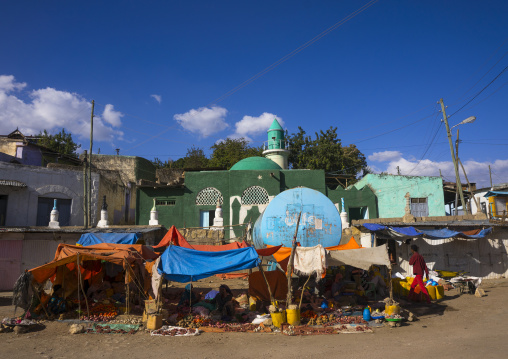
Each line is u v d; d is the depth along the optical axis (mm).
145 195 29141
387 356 7242
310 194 14484
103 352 7809
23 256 17094
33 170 22859
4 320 9695
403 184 30781
